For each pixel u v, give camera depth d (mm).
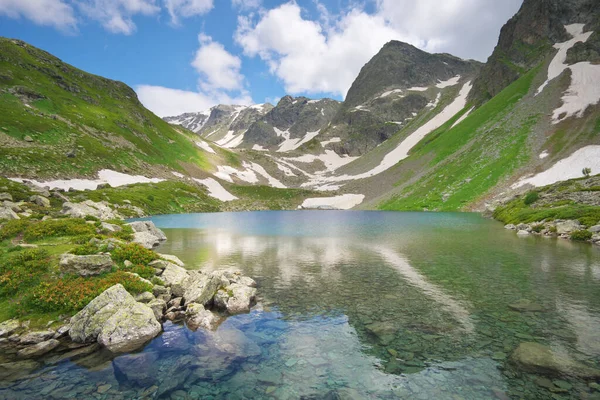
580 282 20312
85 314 13867
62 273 17297
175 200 115188
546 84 138125
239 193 168375
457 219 72812
